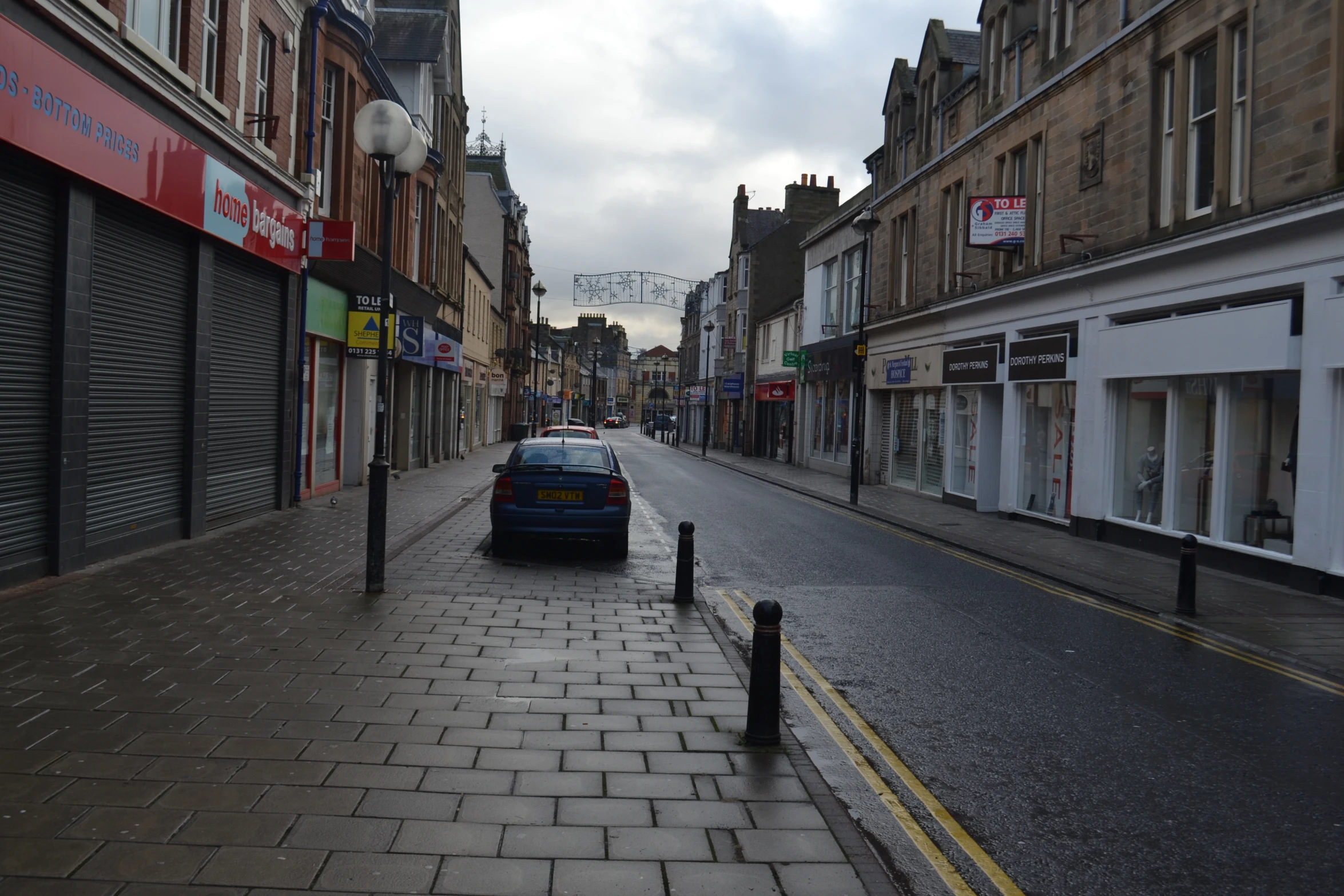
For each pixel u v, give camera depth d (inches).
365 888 133.9
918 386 956.6
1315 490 424.5
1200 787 193.5
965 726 229.6
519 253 2309.3
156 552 404.2
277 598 323.9
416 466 1098.7
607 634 300.2
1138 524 575.2
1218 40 503.5
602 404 5216.5
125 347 386.9
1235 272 481.4
